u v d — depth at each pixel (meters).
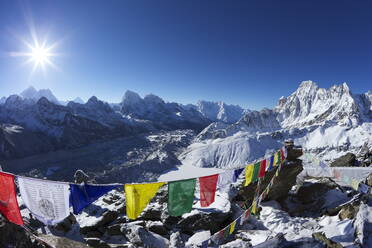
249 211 12.30
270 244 9.67
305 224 15.36
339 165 28.88
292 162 20.56
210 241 11.80
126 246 13.21
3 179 7.60
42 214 7.62
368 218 10.23
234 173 10.59
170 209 8.43
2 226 7.81
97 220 15.72
